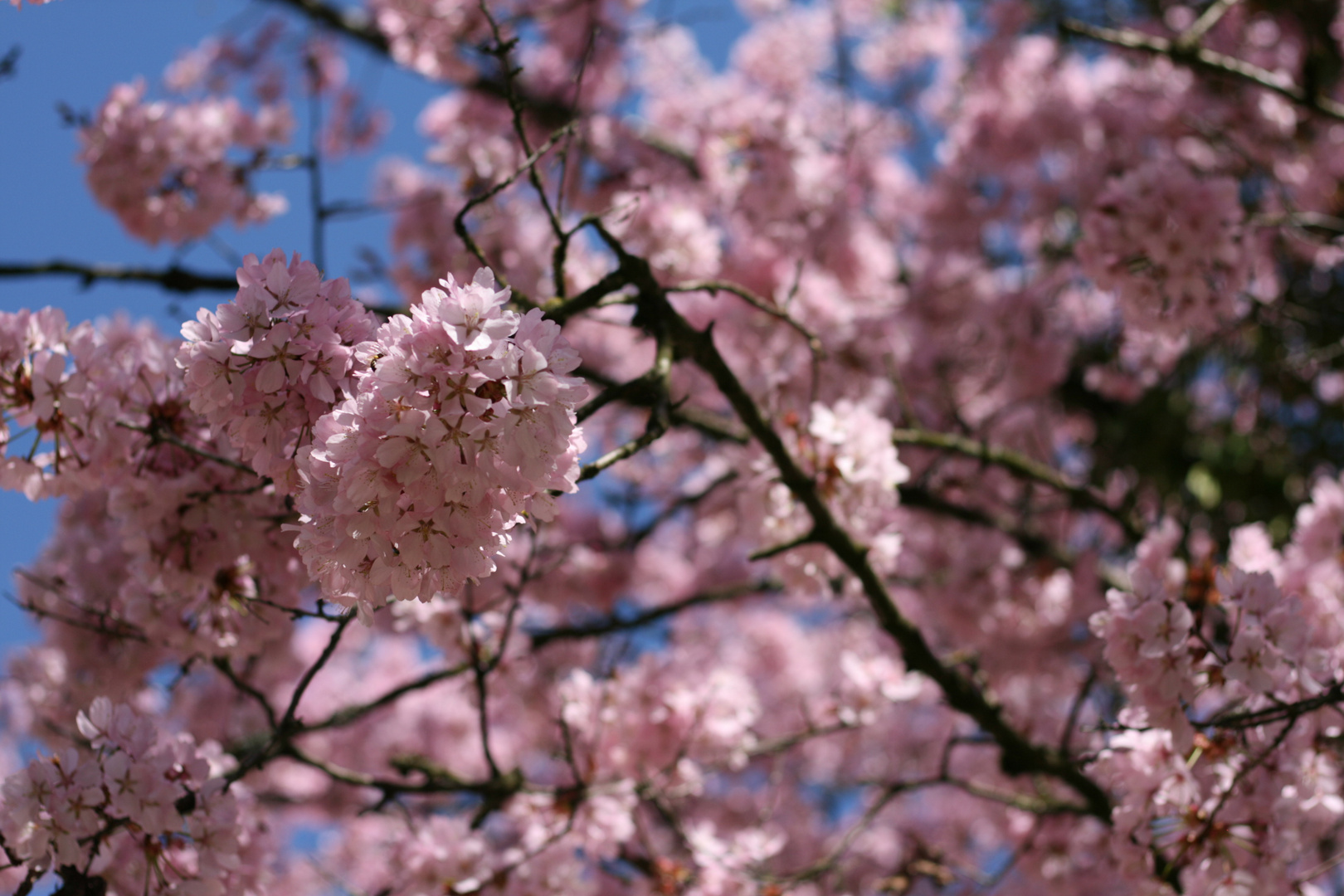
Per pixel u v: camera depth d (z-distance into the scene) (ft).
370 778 11.16
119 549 12.30
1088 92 21.20
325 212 14.53
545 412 5.42
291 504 8.87
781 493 10.79
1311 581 10.85
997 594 17.30
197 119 14.01
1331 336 19.26
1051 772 12.45
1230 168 19.04
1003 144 21.29
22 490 8.07
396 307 16.14
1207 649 8.20
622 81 21.25
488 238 14.65
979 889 15.62
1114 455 20.18
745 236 16.52
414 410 5.30
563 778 13.01
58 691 13.69
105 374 8.35
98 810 7.97
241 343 5.84
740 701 12.63
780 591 15.98
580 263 13.65
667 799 12.70
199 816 8.39
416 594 5.71
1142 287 11.94
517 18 17.60
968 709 12.30
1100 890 13.80
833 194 17.58
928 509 18.06
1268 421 20.43
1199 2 19.85
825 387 15.58
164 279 15.20
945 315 22.08
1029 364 19.60
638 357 19.83
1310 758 9.09
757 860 12.30
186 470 9.12
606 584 19.13
